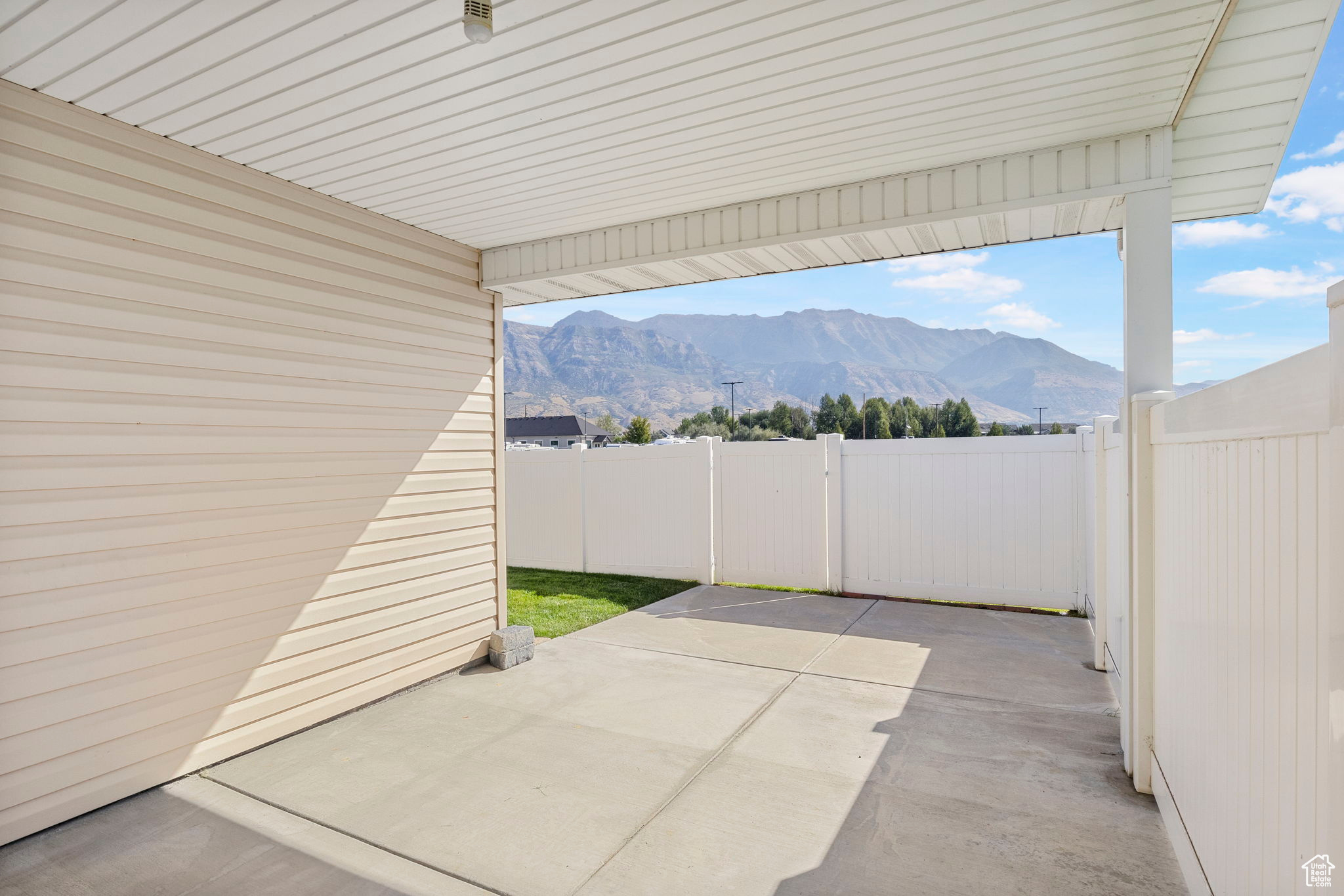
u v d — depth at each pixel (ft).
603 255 14.93
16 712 8.71
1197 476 7.16
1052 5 7.19
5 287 8.60
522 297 17.76
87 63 8.13
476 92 8.91
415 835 8.79
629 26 7.47
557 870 8.02
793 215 13.03
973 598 21.76
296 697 12.02
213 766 10.77
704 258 14.32
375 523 13.55
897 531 22.79
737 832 8.77
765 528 24.62
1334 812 3.50
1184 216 13.89
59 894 7.67
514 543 29.45
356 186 12.14
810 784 10.04
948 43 7.89
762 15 7.32
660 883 7.75
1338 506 3.46
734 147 10.79
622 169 11.62
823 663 15.72
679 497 25.88
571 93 9.00
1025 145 10.86
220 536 10.94
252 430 11.40
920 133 10.38
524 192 12.59
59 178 9.08
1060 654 16.34
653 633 18.42
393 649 13.83
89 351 9.39
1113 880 7.69
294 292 12.07
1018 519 21.17
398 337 14.11
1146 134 10.36
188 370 10.52
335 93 8.93
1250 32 8.03
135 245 9.87
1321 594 4.01
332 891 7.70
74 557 9.25
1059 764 10.62
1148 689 9.63
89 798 9.37
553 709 13.04
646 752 11.15
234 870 8.09
